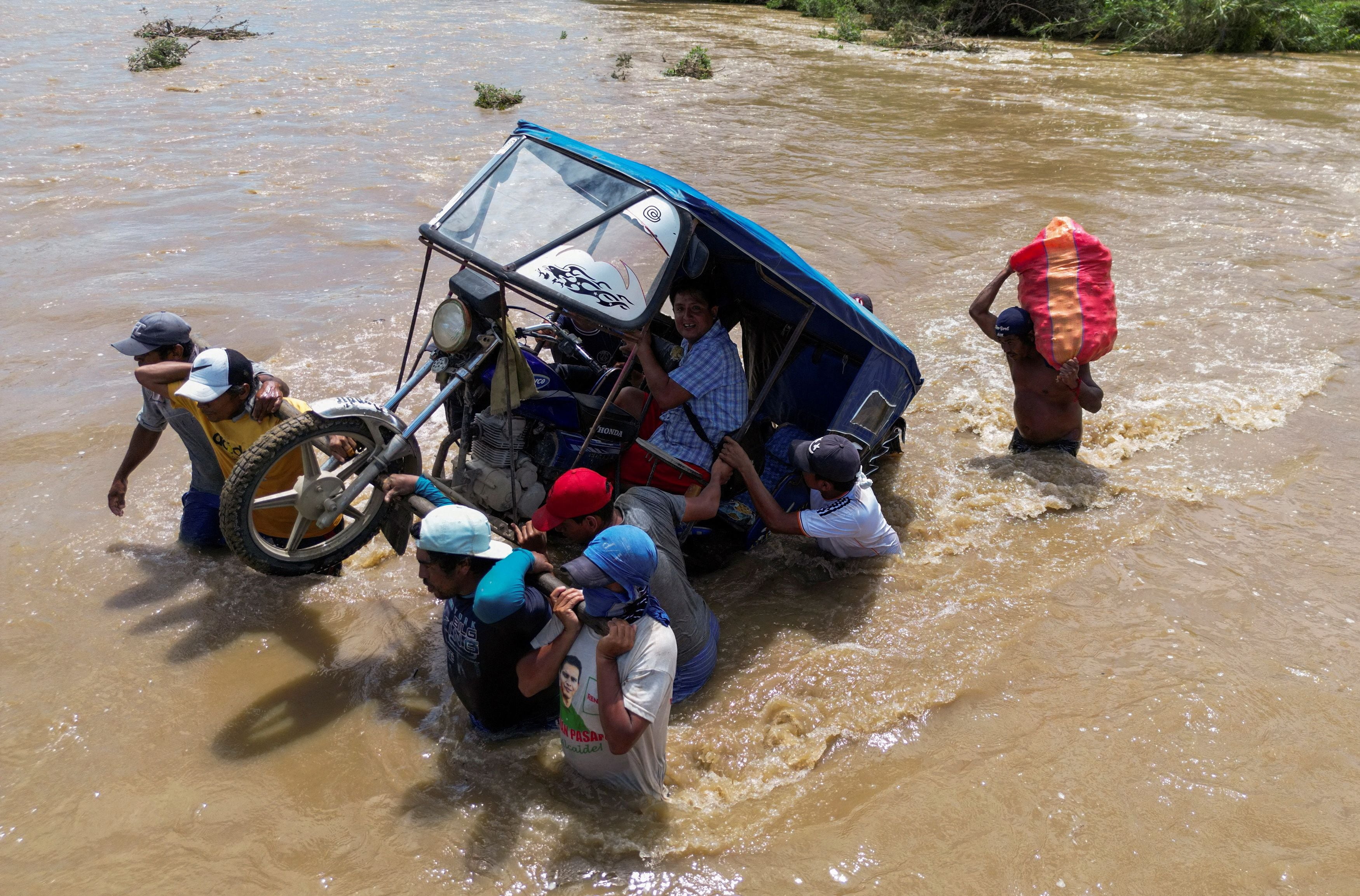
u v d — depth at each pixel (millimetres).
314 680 4102
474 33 25047
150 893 3133
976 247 9742
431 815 3439
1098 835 3371
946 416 6527
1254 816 3441
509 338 4461
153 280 8477
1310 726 3840
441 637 4367
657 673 3320
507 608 3281
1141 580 4762
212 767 3639
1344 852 3295
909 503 5449
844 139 14234
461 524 3412
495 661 3518
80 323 7578
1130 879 3207
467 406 4625
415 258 9156
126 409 6324
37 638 4289
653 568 3332
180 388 4328
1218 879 3203
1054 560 4949
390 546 5000
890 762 3709
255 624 4434
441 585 3463
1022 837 3361
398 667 4176
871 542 4824
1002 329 5613
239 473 4000
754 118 15578
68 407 6324
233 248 9328
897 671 4164
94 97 16328
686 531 4672
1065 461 5828
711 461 4727
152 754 3695
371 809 3469
